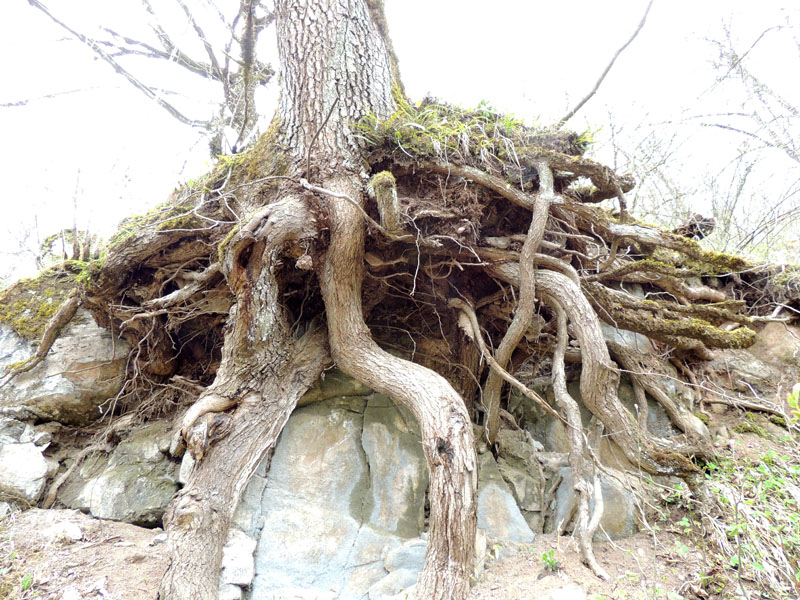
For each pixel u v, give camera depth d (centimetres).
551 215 419
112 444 463
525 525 378
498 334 499
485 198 412
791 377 527
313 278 441
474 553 312
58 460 457
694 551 323
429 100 456
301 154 411
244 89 613
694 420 468
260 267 358
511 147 396
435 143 379
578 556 331
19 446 443
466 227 395
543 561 326
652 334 443
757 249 676
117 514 402
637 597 275
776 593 262
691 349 517
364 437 418
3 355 498
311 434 414
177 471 432
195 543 300
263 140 445
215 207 437
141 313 462
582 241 465
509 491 403
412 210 391
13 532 360
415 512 380
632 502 384
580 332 367
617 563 323
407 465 403
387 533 362
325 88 427
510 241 427
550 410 370
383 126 405
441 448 317
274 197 405
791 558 274
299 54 441
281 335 401
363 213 359
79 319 526
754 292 590
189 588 276
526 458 439
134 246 443
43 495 425
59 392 475
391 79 478
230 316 379
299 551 344
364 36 462
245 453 354
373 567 337
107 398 490
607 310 439
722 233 703
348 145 412
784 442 454
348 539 355
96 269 452
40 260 633
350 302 399
